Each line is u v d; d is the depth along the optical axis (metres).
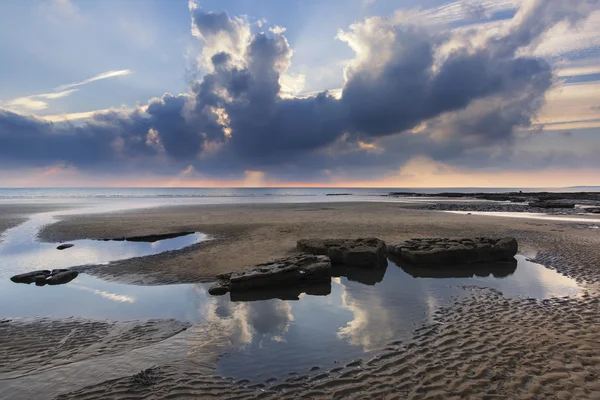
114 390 4.80
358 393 4.65
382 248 13.02
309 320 7.36
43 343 6.36
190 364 5.53
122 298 8.91
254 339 6.43
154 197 75.50
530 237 17.11
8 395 4.70
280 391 4.74
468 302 8.35
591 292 8.84
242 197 78.38
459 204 48.75
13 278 10.50
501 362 5.33
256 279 9.40
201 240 17.20
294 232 19.06
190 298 8.89
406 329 6.77
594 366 5.13
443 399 4.44
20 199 63.00
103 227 21.52
